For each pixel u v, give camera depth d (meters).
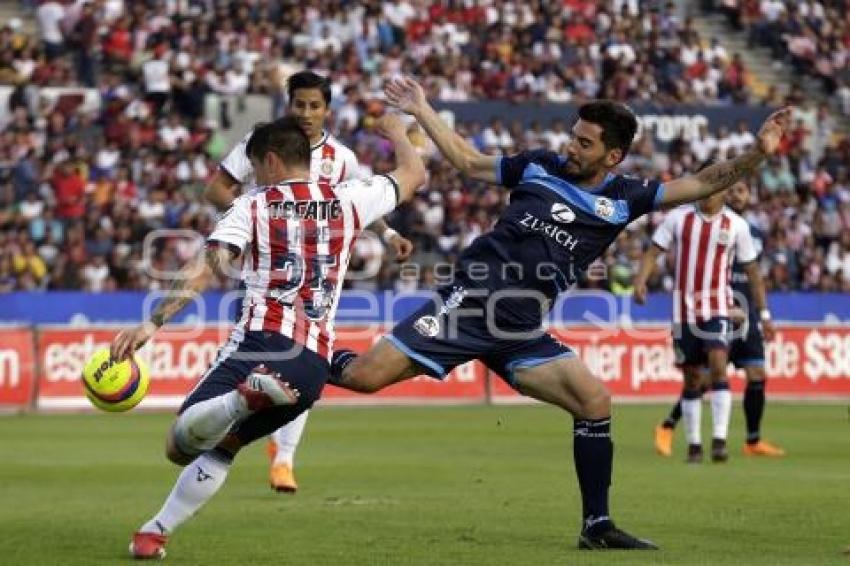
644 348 80.19
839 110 118.00
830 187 104.75
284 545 29.50
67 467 45.97
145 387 27.73
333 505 36.00
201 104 97.75
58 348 73.06
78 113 95.50
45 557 28.06
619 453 52.34
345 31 107.50
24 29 106.62
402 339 29.70
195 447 26.66
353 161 37.09
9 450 51.88
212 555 28.25
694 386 49.19
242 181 37.06
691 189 29.89
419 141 93.94
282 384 25.39
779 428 64.25
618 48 112.12
